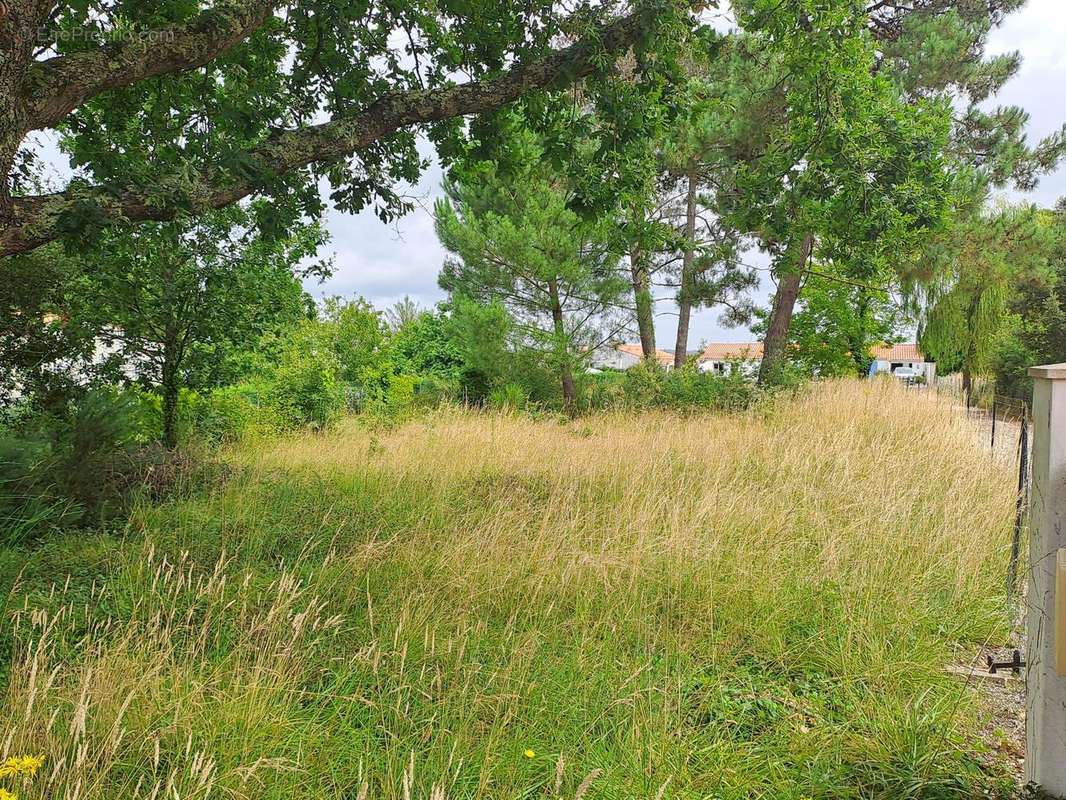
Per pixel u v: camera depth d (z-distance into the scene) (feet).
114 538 16.56
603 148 21.43
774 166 26.40
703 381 52.95
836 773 8.89
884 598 13.93
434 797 7.02
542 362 60.18
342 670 10.39
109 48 14.19
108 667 9.13
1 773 6.47
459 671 10.48
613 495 21.47
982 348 73.82
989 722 10.42
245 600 11.82
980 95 56.39
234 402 40.93
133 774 7.73
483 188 59.47
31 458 17.16
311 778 8.22
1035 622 7.89
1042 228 57.36
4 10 12.30
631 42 19.24
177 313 29.76
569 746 9.05
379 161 21.85
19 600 12.25
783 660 12.14
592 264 59.36
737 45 49.78
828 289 70.03
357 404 54.80
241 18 15.46
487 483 23.84
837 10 22.48
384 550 15.23
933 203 26.55
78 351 27.91
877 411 37.06
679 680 10.23
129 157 19.52
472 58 22.20
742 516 18.38
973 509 19.60
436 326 92.63
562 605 13.50
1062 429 7.50
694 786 8.46
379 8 21.17
